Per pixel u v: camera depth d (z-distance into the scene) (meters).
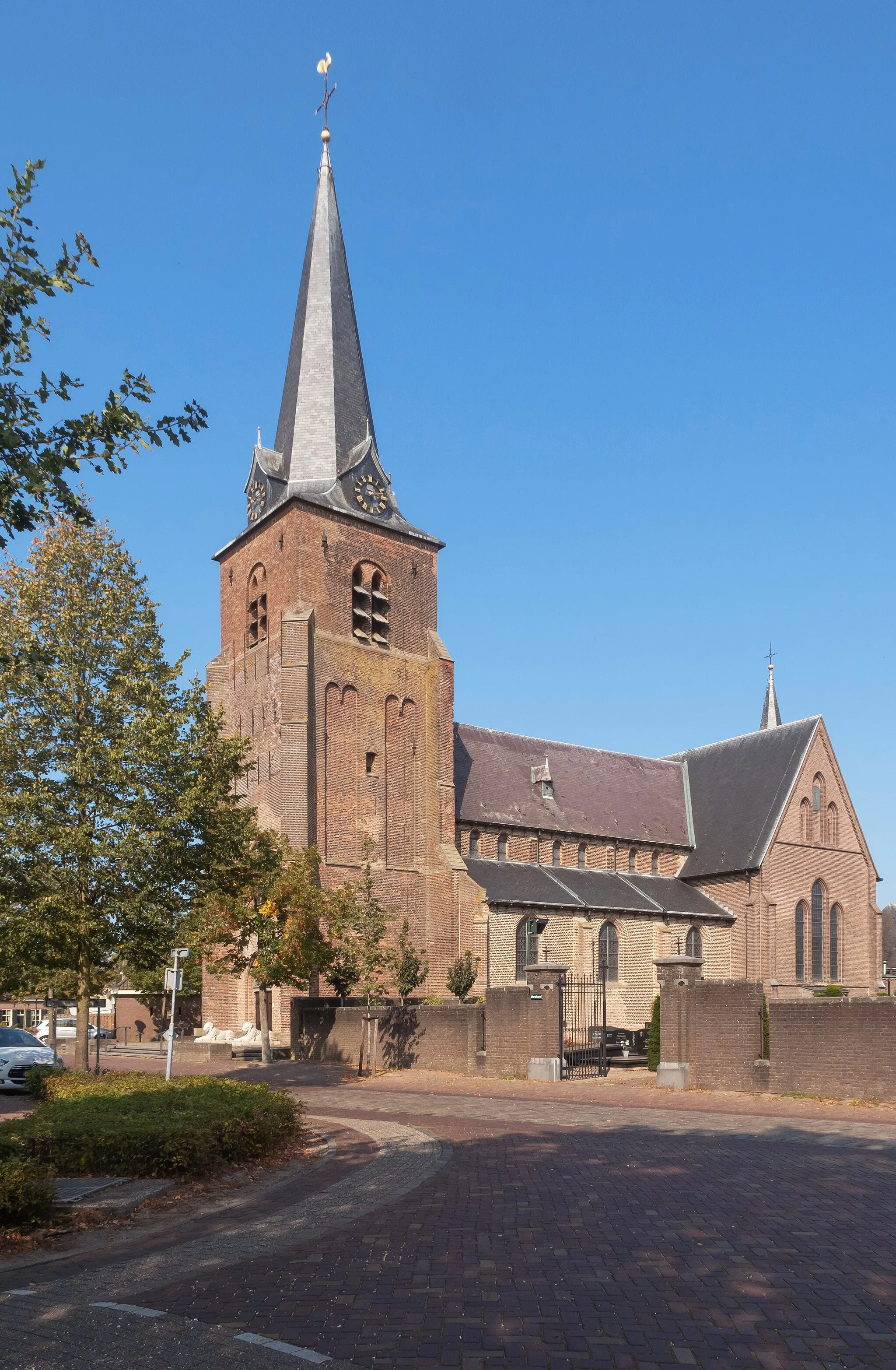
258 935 39.53
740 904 62.09
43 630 27.31
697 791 70.12
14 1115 25.14
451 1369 7.58
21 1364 7.70
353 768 53.34
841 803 66.38
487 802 59.06
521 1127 20.48
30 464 10.58
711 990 26.30
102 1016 79.88
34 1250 11.59
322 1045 40.19
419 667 57.25
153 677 28.19
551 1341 8.11
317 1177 15.50
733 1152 16.52
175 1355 7.82
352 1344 8.09
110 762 26.22
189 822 27.50
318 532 54.47
